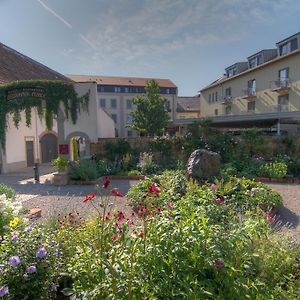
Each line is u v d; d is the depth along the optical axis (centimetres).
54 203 829
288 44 2677
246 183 822
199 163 923
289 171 1261
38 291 259
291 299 254
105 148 1612
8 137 1573
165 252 240
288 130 2459
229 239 255
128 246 255
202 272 239
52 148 2036
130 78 5972
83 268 262
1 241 325
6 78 1800
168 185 757
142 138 1628
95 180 1182
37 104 1552
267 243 329
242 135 1534
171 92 5709
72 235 360
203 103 4438
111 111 5478
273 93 2823
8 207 402
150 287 229
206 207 396
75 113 1589
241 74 3291
